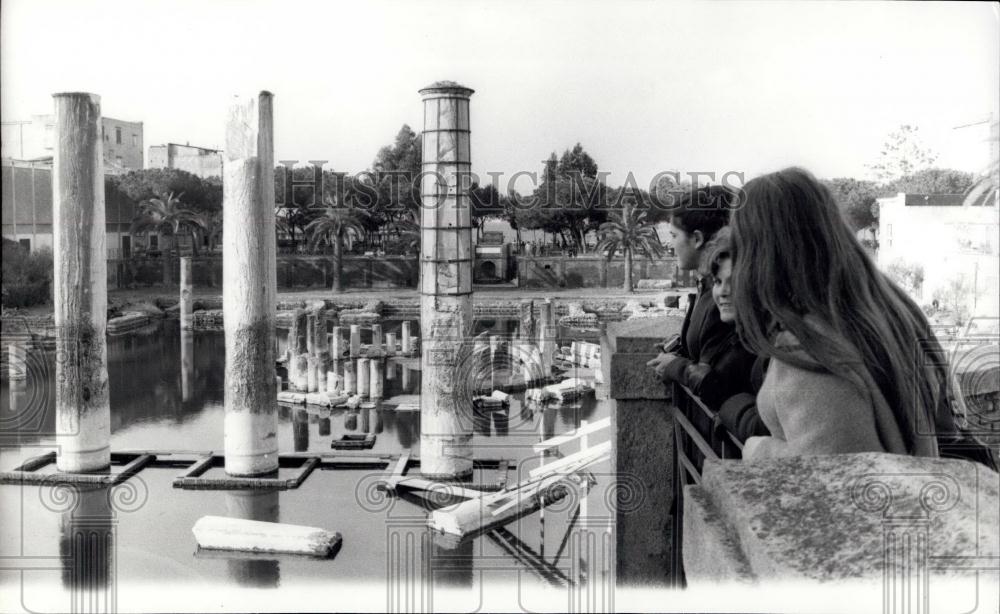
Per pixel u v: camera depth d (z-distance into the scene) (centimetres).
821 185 323
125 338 1817
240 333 966
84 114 931
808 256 311
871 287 311
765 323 310
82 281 962
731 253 326
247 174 943
